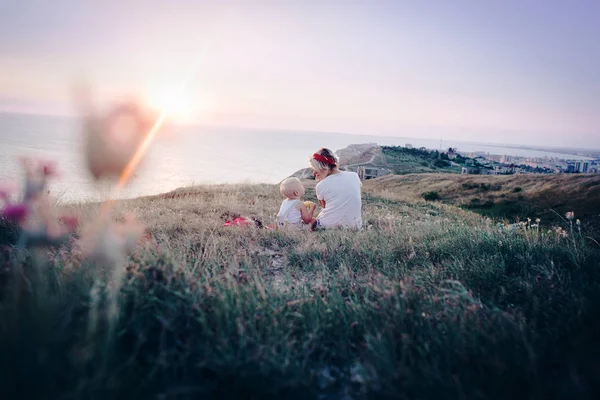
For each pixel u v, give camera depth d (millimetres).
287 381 1825
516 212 28766
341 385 1991
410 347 2107
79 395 1426
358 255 4199
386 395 1785
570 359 1935
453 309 2422
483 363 1928
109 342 1720
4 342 1529
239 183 15883
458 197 37062
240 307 2354
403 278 3178
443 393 1762
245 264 3502
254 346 2064
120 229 1916
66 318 1821
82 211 4863
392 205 13125
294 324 2418
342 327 2350
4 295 2014
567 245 3969
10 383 1424
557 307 2541
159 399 1680
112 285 2168
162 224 5480
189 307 2230
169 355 1888
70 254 3080
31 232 2131
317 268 3756
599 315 2289
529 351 1870
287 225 5906
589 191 29422
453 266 3545
